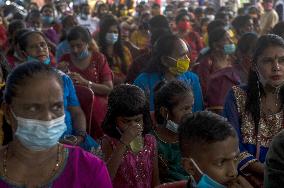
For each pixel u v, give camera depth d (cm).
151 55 460
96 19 1273
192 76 421
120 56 648
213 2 1827
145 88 410
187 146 212
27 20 1055
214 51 557
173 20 1241
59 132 174
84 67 505
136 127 277
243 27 806
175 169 301
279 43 276
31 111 170
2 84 292
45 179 178
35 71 172
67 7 1516
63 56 518
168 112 310
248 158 270
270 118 283
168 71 412
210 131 202
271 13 1062
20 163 178
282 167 171
